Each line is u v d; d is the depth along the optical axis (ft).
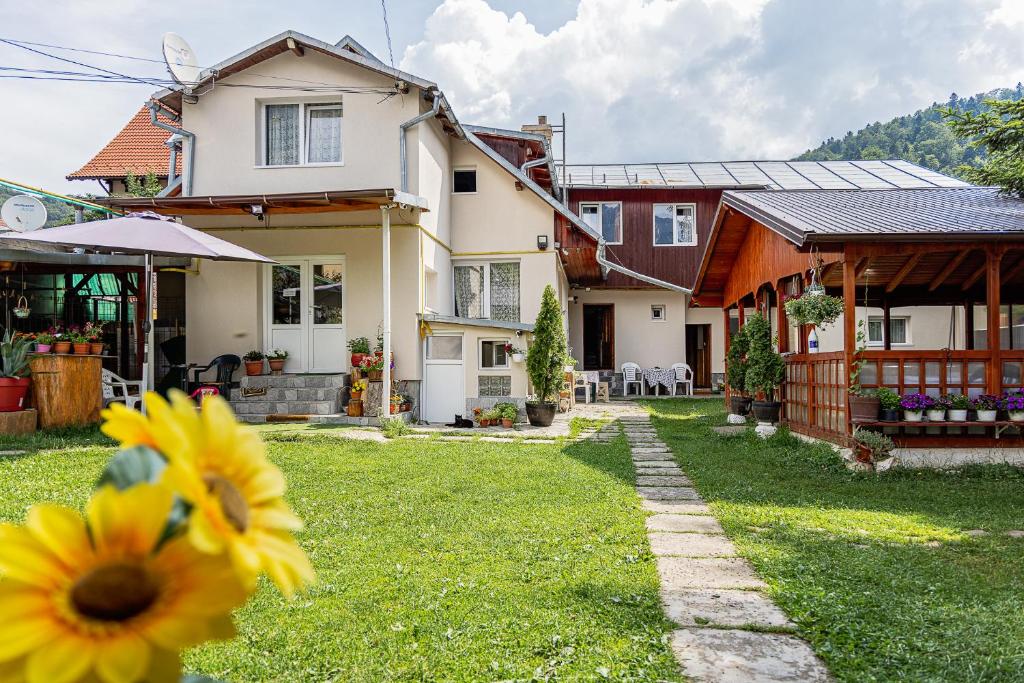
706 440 37.01
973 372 29.66
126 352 47.26
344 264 44.29
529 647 11.12
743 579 14.92
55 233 31.32
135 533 2.02
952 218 30.45
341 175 44.19
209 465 2.19
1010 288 43.42
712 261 49.42
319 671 10.34
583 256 56.54
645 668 10.48
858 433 28.53
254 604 12.72
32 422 31.50
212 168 44.96
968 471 28.14
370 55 46.01
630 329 71.82
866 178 75.87
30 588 2.01
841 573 15.02
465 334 43.93
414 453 30.68
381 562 15.66
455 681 10.07
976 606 13.05
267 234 44.57
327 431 36.27
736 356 44.62
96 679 1.95
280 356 43.91
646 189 71.51
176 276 48.49
